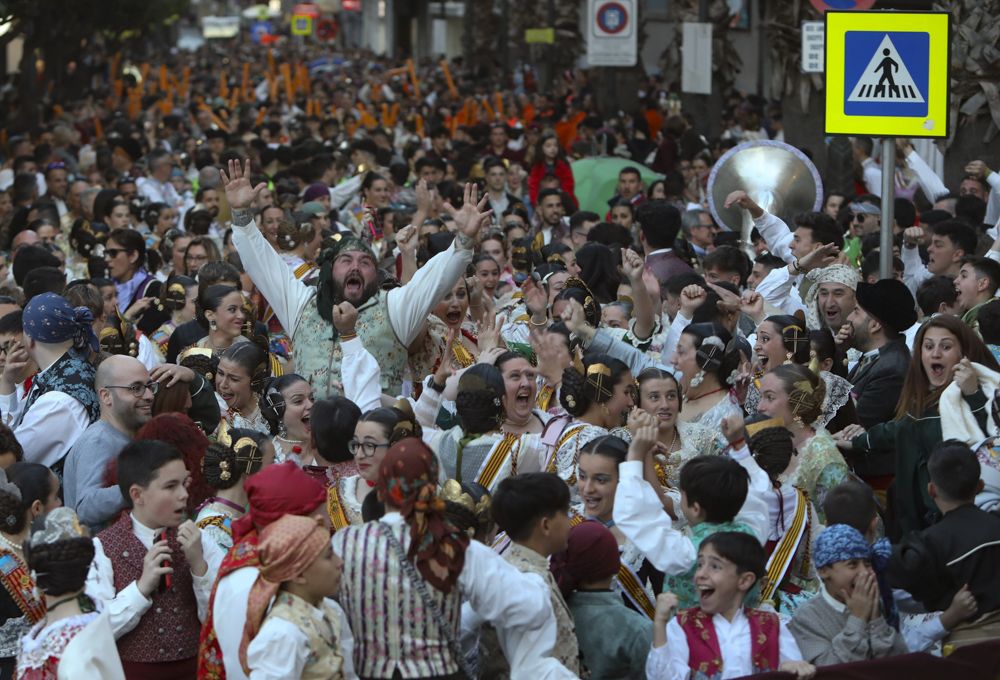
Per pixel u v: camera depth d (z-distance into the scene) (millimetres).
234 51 153750
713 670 10055
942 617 11320
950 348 13562
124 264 21516
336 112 64938
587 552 10508
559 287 18562
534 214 32375
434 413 13969
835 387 14742
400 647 9242
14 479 11523
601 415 13039
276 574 9094
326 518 11320
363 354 14555
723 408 13367
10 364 14188
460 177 36469
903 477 13688
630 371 13742
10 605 10609
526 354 16359
